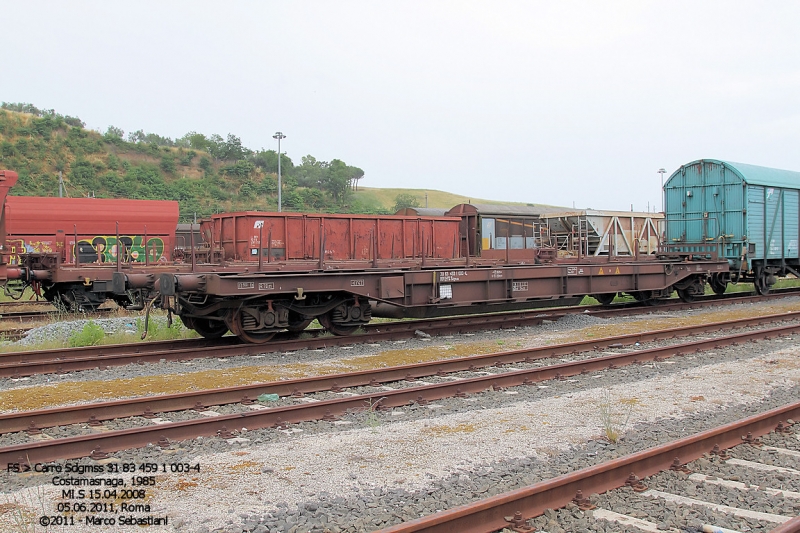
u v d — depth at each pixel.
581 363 11.13
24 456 6.36
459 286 16.42
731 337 13.95
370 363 12.20
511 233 32.69
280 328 14.15
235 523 5.07
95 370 11.33
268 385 9.34
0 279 18.16
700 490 5.67
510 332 16.45
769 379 10.51
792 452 6.78
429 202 133.88
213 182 86.06
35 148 77.38
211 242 15.50
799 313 19.19
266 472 6.22
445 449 6.93
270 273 13.80
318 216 16.20
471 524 4.75
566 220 32.84
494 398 9.32
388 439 7.29
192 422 7.31
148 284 14.28
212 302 14.06
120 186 76.00
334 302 14.85
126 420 8.16
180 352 12.43
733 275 25.61
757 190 25.70
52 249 24.28
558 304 20.58
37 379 10.62
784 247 27.36
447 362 11.23
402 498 5.55
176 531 4.97
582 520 5.02
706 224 26.45
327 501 5.50
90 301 19.89
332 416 8.16
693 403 8.95
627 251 33.78
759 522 5.03
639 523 5.03
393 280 15.07
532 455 6.73
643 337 14.55
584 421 8.02
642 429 7.65
